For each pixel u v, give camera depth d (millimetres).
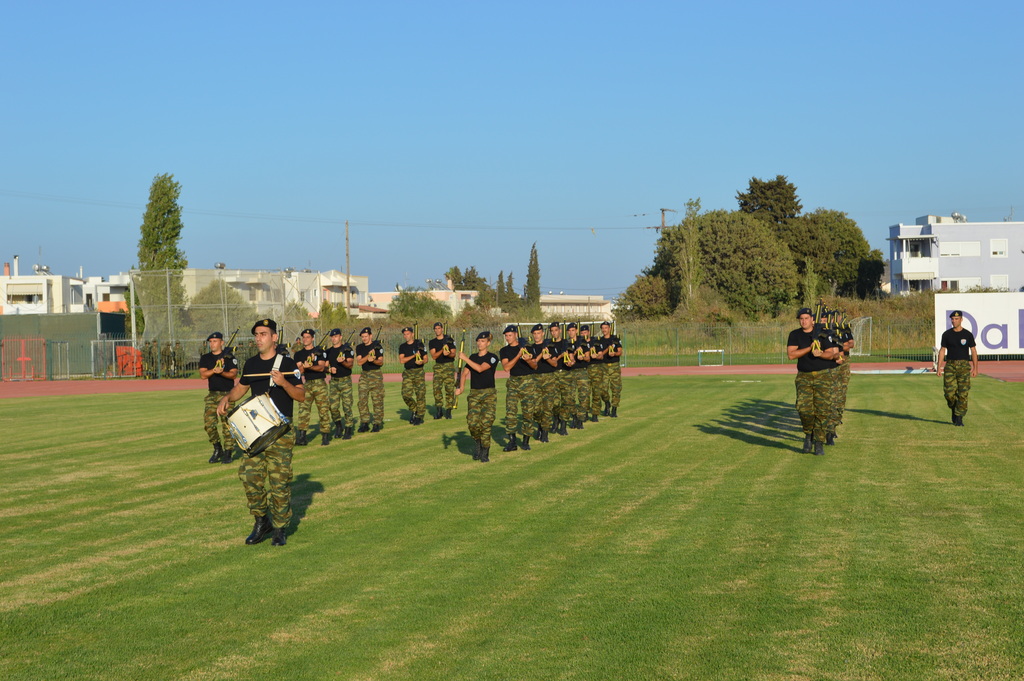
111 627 6590
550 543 8789
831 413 14086
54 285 87625
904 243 82562
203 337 45125
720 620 6469
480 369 13984
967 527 9070
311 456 15156
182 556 8562
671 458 14109
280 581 7680
